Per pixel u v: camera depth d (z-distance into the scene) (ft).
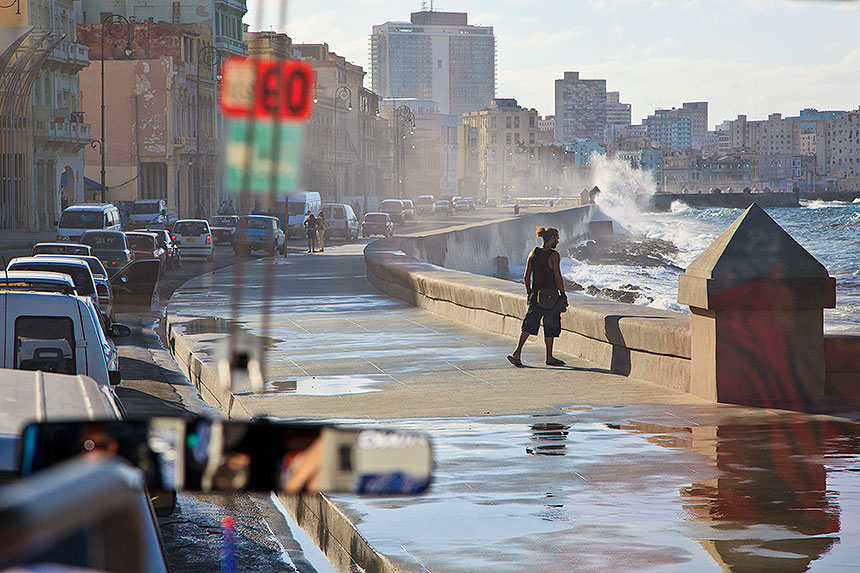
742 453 67.67
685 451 68.39
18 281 87.20
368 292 214.69
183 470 8.11
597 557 45.19
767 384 87.10
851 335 87.86
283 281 244.42
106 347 77.00
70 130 578.25
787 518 51.55
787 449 68.95
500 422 79.77
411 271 188.65
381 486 8.05
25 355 71.51
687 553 45.65
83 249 218.18
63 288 88.07
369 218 582.76
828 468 63.05
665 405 86.58
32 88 552.41
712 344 87.71
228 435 8.23
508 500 55.52
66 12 593.01
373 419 81.56
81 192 617.21
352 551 49.49
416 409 86.28
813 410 83.15
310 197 520.83
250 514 62.39
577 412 83.92
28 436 8.33
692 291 88.69
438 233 411.95
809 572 42.75
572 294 130.00
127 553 6.65
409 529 49.78
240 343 10.60
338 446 8.09
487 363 113.80
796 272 86.12
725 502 54.80
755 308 86.07
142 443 8.18
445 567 43.73
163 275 293.23
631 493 57.06
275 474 8.03
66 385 20.92
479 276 175.83
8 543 5.25
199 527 58.49
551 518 51.80
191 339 136.26
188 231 353.51
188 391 114.01
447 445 70.59
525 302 134.62
